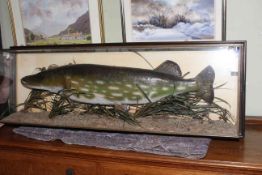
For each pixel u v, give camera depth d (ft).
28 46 4.19
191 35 3.86
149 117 3.78
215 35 3.78
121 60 3.85
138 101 3.82
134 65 3.81
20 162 3.99
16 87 4.36
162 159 3.33
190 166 3.28
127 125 3.84
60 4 4.29
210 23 3.76
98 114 3.98
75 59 4.04
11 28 4.63
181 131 3.65
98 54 3.93
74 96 4.06
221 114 3.60
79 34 4.31
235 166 3.14
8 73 4.38
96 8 4.15
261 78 3.86
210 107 3.62
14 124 4.34
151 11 3.92
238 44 3.40
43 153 3.83
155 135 3.76
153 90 3.76
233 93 3.52
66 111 4.11
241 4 3.69
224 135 3.52
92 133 3.94
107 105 3.94
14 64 4.33
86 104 4.03
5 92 4.42
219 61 3.52
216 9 3.71
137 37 4.05
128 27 4.05
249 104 4.00
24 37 4.59
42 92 4.23
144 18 3.97
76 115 4.07
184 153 3.31
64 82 4.08
